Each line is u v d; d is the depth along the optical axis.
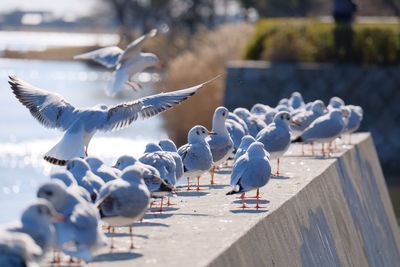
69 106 12.84
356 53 34.75
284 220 12.70
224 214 12.22
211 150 15.23
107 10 91.19
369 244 18.08
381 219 20.84
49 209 8.98
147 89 61.78
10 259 8.19
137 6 83.75
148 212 12.44
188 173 14.07
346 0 36.22
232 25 40.84
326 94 34.06
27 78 80.75
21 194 26.09
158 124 45.19
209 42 39.66
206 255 10.02
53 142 38.75
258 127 17.84
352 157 19.78
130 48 14.78
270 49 35.31
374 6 64.44
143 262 9.77
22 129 43.12
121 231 11.23
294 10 70.19
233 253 10.47
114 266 9.62
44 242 8.93
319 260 13.56
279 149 15.66
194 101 35.38
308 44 35.16
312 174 15.73
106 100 55.94
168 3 80.06
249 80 34.41
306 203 14.15
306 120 19.22
